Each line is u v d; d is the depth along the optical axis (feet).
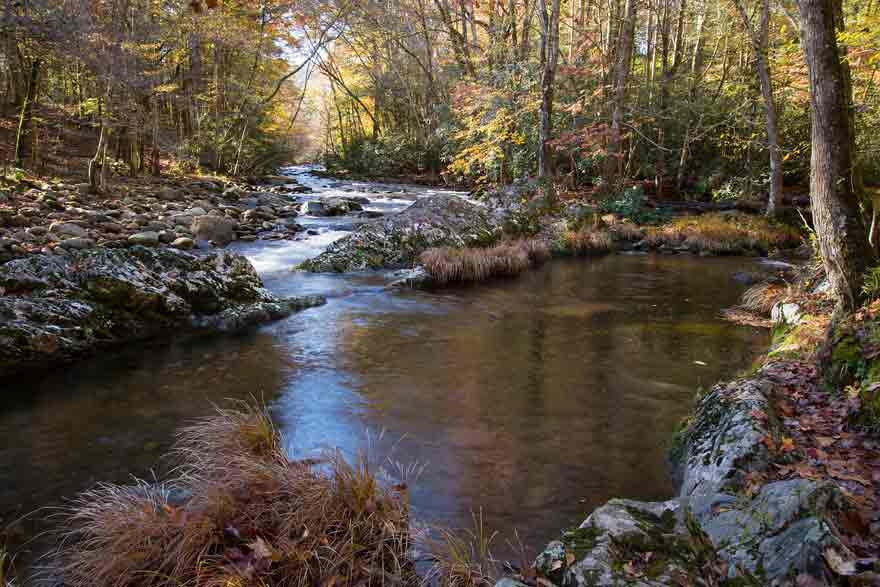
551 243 45.39
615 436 14.78
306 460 12.41
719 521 9.53
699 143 73.56
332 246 36.94
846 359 13.53
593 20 76.74
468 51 81.46
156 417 15.57
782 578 7.88
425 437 14.60
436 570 9.71
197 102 88.74
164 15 68.95
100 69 50.49
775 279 33.68
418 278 33.01
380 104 128.88
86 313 20.86
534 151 65.51
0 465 13.01
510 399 17.12
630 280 35.88
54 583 9.39
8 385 17.72
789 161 67.21
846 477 10.09
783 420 12.69
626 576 8.64
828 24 14.97
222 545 9.73
